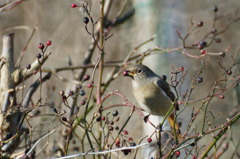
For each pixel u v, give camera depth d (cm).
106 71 1717
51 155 958
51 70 1130
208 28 1877
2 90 917
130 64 1184
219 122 1594
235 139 1670
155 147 978
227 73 844
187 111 1377
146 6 1675
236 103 1039
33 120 1005
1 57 930
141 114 855
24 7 1770
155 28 1648
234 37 1911
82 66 1165
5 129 871
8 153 852
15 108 816
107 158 789
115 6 1848
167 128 1358
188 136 803
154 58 1578
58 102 1200
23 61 1661
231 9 1945
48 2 1778
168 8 1688
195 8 1952
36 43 1677
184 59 1578
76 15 1728
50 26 1764
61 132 977
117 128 816
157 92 1064
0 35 1700
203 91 1620
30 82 1302
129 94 1655
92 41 1291
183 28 1719
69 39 1712
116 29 1778
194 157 809
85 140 1111
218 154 927
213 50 1875
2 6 1212
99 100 982
